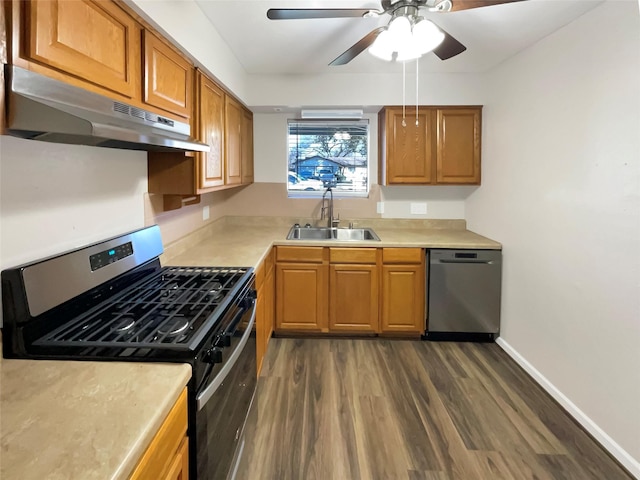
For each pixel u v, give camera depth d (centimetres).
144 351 106
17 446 71
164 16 158
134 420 79
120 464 67
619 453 183
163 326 123
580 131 211
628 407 179
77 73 109
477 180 340
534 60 255
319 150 383
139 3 135
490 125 321
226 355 139
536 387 249
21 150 117
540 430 206
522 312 274
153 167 206
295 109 351
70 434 74
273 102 335
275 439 196
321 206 382
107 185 167
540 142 249
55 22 99
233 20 220
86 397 87
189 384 104
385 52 208
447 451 189
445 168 339
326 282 317
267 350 299
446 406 227
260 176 382
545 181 244
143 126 126
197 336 114
